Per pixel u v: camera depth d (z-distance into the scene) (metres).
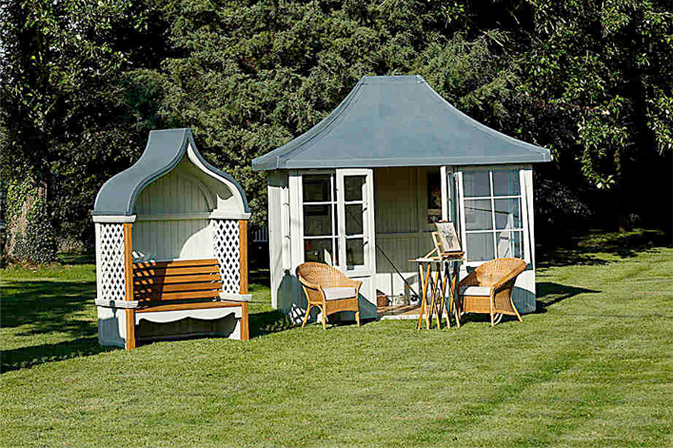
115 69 19.55
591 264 21.91
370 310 12.70
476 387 8.01
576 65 20.03
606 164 28.16
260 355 10.01
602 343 10.11
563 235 29.64
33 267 21.97
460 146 12.73
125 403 7.74
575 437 6.30
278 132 17.52
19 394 8.15
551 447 6.09
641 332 10.81
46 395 8.10
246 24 18.94
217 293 11.57
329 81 17.91
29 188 22.11
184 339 11.44
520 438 6.31
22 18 19.78
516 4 20.88
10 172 22.23
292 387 8.24
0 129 21.48
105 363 9.65
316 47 19.11
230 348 10.53
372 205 12.60
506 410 7.12
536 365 8.93
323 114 17.89
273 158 12.54
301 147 12.66
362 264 12.67
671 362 8.88
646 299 14.33
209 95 18.73
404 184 14.64
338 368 9.10
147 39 22.52
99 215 10.87
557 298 14.91
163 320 10.66
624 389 7.74
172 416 7.25
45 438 6.64
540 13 20.14
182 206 11.74
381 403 7.50
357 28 18.70
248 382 8.53
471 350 9.92
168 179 11.66
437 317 11.61
